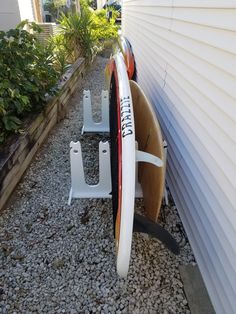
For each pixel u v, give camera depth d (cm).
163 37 216
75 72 434
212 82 129
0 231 180
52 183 227
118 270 113
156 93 249
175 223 189
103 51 738
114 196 151
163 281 151
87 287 148
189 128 163
